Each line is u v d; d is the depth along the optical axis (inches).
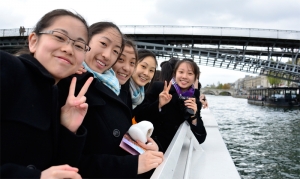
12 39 1270.9
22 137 41.8
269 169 395.9
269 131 750.5
